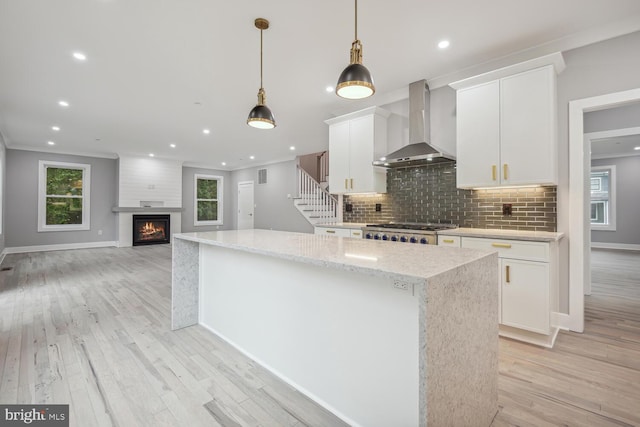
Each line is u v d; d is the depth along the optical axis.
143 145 6.99
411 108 3.66
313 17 2.43
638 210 7.51
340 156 4.26
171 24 2.51
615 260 6.20
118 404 1.71
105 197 8.07
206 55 3.01
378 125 3.98
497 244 2.65
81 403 1.72
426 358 1.04
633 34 2.50
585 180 3.91
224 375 2.02
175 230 8.88
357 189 4.05
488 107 2.94
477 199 3.38
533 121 2.70
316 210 7.58
